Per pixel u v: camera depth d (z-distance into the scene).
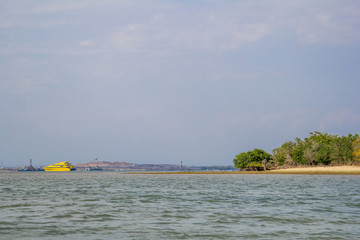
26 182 112.19
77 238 24.86
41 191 67.56
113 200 49.28
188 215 34.94
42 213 36.09
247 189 71.44
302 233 26.50
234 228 28.39
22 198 52.28
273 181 107.44
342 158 196.25
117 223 30.55
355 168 177.75
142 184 95.56
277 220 32.03
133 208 40.25
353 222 30.97
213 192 63.75
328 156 199.75
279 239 24.61
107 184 96.38
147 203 45.44
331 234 26.14
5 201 47.69
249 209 39.31
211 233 26.53
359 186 78.75
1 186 86.25
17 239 24.58
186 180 124.12
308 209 39.09
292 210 38.38
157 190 69.75
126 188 76.94
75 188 77.31
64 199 50.66
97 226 29.19
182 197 53.72
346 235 25.83
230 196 55.19
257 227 28.77
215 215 34.94
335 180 109.50
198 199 50.56
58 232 26.81
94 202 46.59
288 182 99.94
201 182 106.62
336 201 46.97
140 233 26.52
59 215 34.78
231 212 36.97
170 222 31.08
